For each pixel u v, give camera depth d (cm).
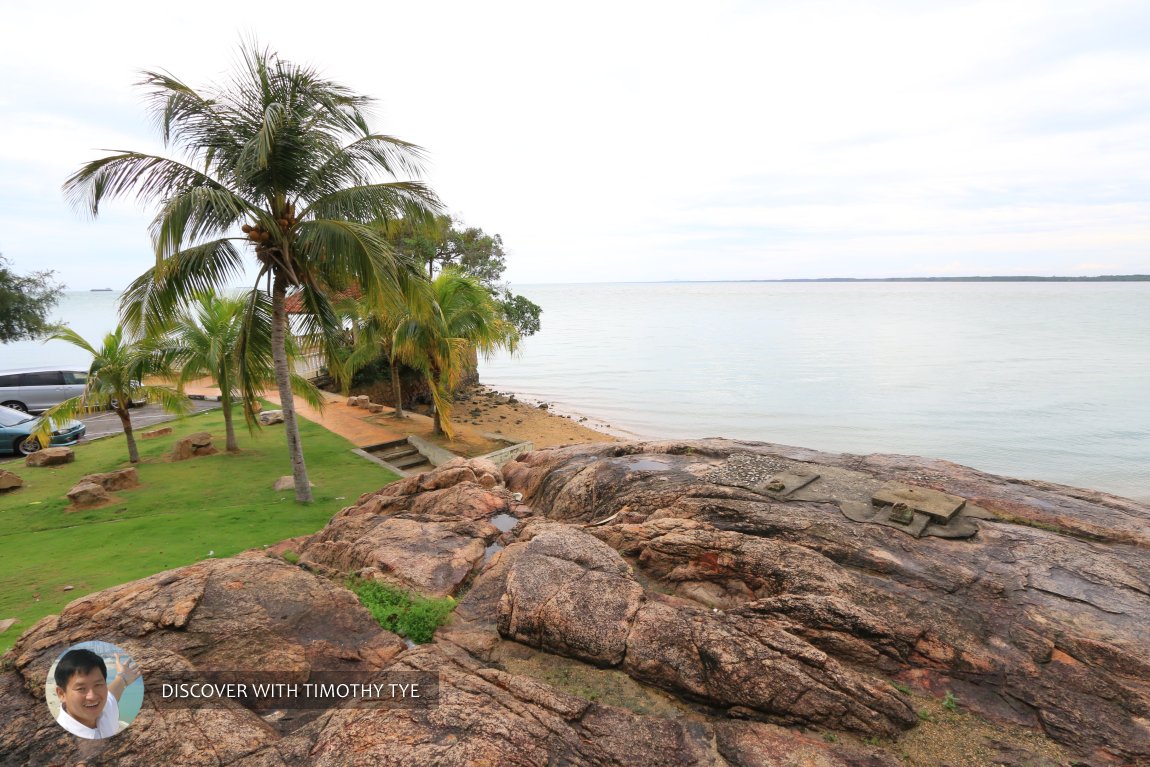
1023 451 2327
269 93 1077
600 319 10356
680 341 6538
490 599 604
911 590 508
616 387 3831
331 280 1284
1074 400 3183
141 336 1146
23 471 1443
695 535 619
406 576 660
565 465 935
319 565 740
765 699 425
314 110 1123
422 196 1225
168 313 1109
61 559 886
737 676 438
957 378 3903
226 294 1596
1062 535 588
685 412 3075
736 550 583
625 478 807
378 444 1755
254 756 363
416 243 2864
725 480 747
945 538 581
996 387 3572
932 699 429
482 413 2880
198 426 1948
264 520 1088
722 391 3625
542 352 5734
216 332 1573
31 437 1493
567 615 511
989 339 6178
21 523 1083
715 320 9706
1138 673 412
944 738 396
